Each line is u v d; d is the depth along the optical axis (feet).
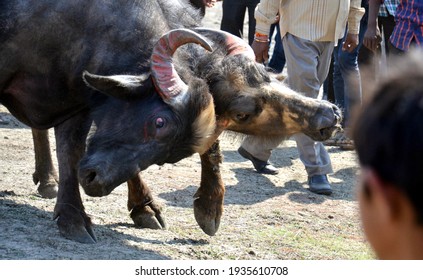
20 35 16.46
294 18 21.36
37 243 15.90
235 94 16.44
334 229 19.58
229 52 16.80
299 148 23.04
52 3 16.35
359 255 17.40
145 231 18.04
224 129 17.17
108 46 16.24
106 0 16.39
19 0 16.47
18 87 17.17
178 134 15.10
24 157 24.22
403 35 22.43
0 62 16.69
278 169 25.80
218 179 17.72
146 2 16.58
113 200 20.47
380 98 3.46
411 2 22.27
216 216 17.92
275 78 17.71
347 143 29.09
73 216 16.57
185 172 24.35
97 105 16.30
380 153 3.45
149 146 15.03
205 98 15.14
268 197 22.22
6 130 27.71
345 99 28.50
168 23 16.89
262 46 21.63
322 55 21.97
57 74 16.71
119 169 14.92
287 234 18.80
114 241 16.80
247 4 31.14
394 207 3.49
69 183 16.78
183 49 16.43
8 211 18.37
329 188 22.94
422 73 3.40
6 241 15.83
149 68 15.92
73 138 16.97
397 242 3.53
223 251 16.89
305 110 16.87
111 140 15.11
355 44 23.48
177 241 17.43
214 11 55.11
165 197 21.31
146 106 15.16
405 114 3.39
